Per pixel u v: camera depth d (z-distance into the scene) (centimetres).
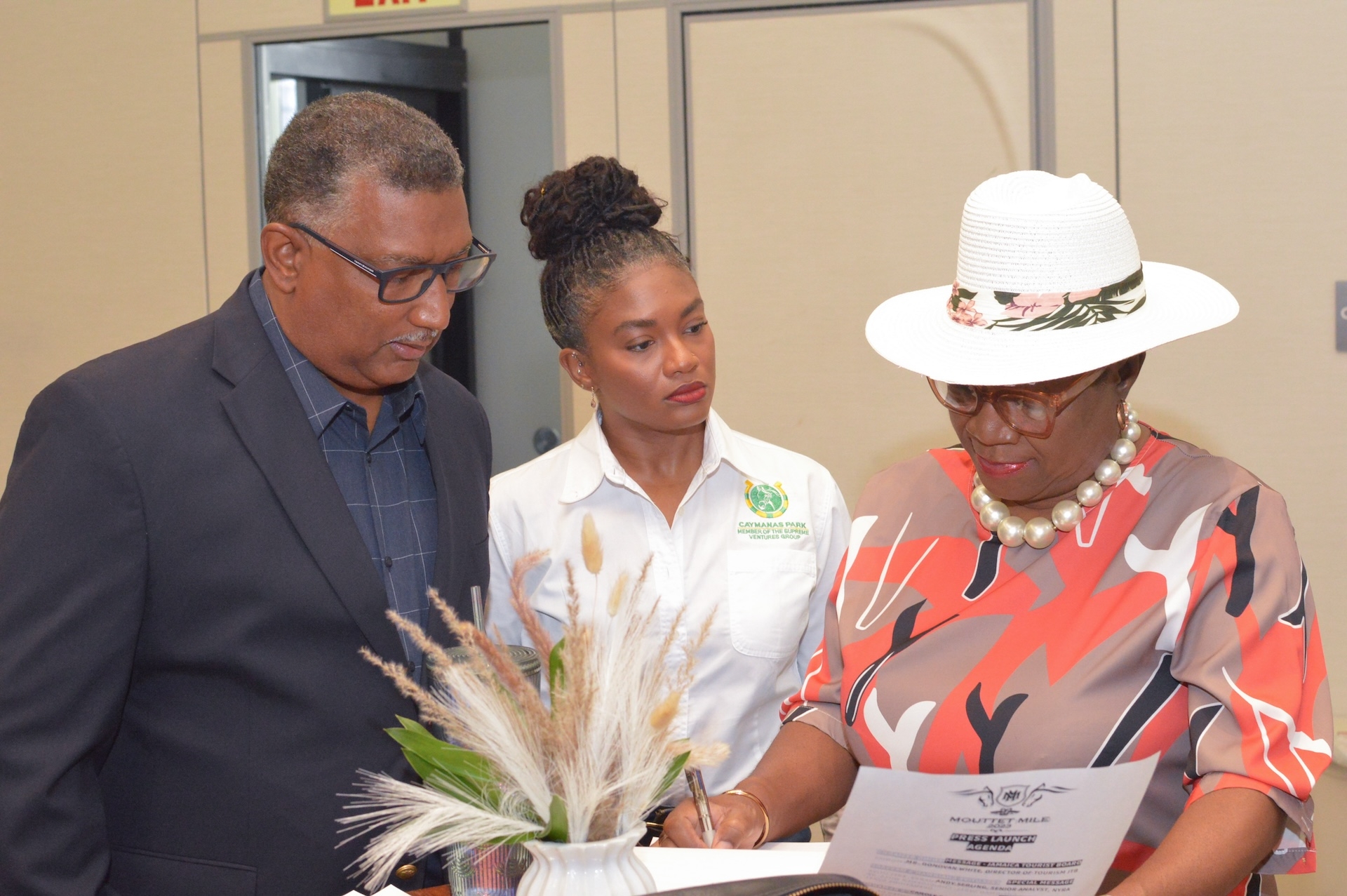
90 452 129
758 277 315
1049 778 95
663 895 97
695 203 315
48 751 125
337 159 132
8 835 122
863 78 306
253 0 327
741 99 311
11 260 344
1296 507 296
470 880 117
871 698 137
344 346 138
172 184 335
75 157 339
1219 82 290
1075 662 125
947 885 100
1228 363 297
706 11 309
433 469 160
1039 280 126
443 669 110
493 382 331
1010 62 299
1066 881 99
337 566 139
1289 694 113
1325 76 286
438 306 137
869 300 311
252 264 334
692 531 180
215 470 136
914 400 310
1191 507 127
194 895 136
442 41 322
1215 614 119
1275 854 114
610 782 104
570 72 315
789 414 317
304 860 137
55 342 345
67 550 127
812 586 180
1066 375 120
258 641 137
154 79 333
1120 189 298
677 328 165
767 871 115
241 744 137
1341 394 292
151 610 135
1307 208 290
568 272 170
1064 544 133
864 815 97
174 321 339
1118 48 294
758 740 177
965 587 138
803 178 311
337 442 152
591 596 175
